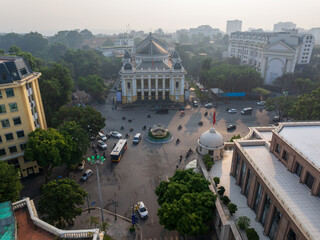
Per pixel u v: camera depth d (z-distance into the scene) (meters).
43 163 52.19
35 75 60.91
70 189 41.31
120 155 68.56
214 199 39.03
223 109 109.19
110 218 48.75
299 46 134.00
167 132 83.69
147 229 46.41
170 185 41.44
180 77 112.81
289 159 38.12
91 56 174.00
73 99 118.12
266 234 34.28
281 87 133.12
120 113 105.06
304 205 31.11
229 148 58.72
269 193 33.28
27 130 57.84
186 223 35.53
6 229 25.36
